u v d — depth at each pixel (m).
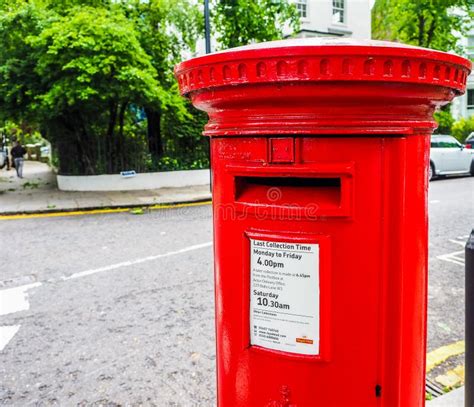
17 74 12.02
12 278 5.65
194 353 3.63
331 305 1.24
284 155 1.19
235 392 1.42
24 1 12.53
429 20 17.53
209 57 1.16
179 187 15.09
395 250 1.23
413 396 1.39
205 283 5.28
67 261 6.36
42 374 3.39
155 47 14.27
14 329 4.15
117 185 14.42
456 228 7.78
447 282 5.09
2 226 9.19
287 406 1.32
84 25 11.27
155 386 3.20
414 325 1.35
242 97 1.17
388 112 1.16
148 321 4.26
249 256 1.30
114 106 13.62
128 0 13.98
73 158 14.59
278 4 14.48
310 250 1.22
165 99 12.73
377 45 1.07
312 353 1.28
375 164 1.17
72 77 11.37
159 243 7.30
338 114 1.13
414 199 1.26
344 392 1.28
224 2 14.03
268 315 1.31
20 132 26.47
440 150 14.92
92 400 3.06
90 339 3.92
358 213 1.18
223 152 1.32
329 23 20.73
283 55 1.05
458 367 3.29
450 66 1.17
